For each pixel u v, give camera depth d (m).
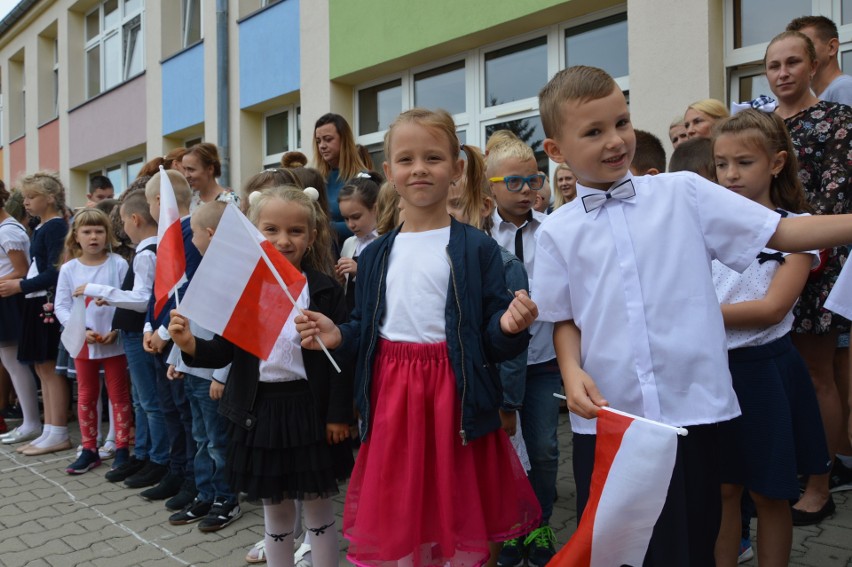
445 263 1.94
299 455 2.30
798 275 2.11
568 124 1.67
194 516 3.43
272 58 8.44
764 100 3.12
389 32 6.88
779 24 4.50
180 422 3.79
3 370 5.64
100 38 13.22
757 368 2.15
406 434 1.91
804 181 3.11
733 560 2.19
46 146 14.72
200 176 4.25
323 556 2.43
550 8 5.52
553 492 2.76
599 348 1.72
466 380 1.86
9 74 16.39
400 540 1.84
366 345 2.01
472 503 1.88
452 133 2.00
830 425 3.00
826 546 2.77
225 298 2.12
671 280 1.66
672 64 4.74
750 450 2.13
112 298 3.80
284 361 2.31
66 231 5.26
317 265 2.70
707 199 1.69
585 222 1.75
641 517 1.57
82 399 4.44
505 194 2.83
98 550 3.15
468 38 6.27
